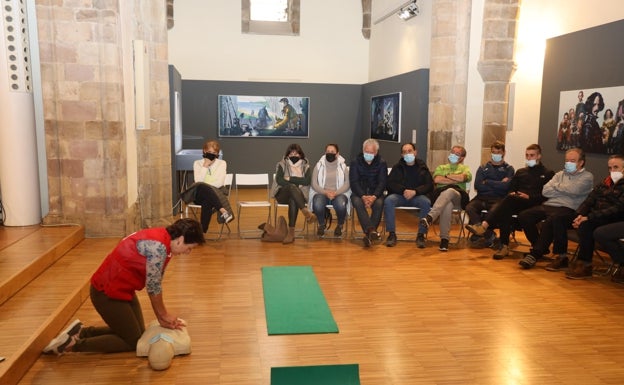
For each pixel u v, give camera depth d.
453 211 6.60
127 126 6.11
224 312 4.18
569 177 5.68
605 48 6.03
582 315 4.20
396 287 4.86
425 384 3.08
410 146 6.56
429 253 6.12
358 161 6.62
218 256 5.87
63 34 5.57
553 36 6.98
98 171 5.82
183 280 4.99
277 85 11.87
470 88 7.85
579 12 6.53
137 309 3.51
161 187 7.30
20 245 4.89
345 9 12.33
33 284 4.21
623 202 4.97
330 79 12.48
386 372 3.22
